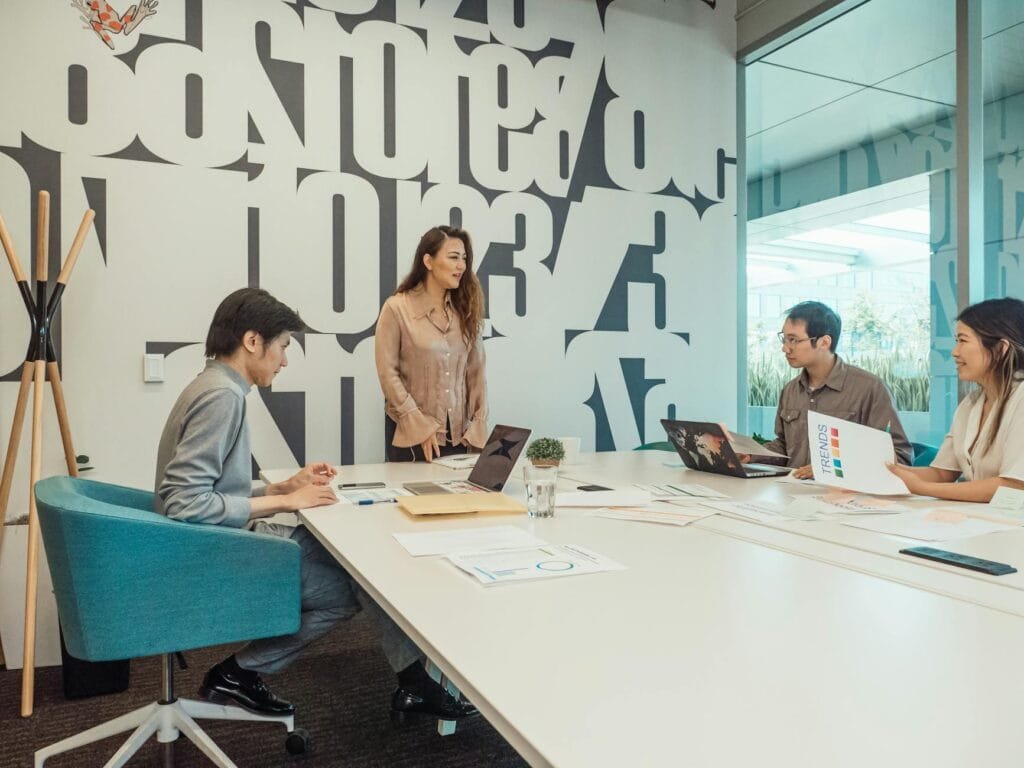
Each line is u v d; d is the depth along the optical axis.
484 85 3.82
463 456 2.86
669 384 4.29
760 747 0.64
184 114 3.24
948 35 3.40
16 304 3.00
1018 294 3.18
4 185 2.98
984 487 1.87
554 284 3.98
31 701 2.38
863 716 0.70
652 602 1.06
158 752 1.99
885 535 1.50
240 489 1.85
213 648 3.00
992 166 3.29
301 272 3.45
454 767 1.99
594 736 0.66
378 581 1.17
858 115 3.86
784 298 4.28
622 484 2.21
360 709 2.35
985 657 0.85
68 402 3.07
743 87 4.53
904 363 3.61
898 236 3.63
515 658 0.85
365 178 3.56
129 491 2.04
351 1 3.54
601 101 4.11
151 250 3.19
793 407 2.91
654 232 4.25
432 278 2.93
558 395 3.99
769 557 1.33
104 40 3.12
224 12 3.31
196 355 3.27
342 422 3.54
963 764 0.61
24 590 2.84
